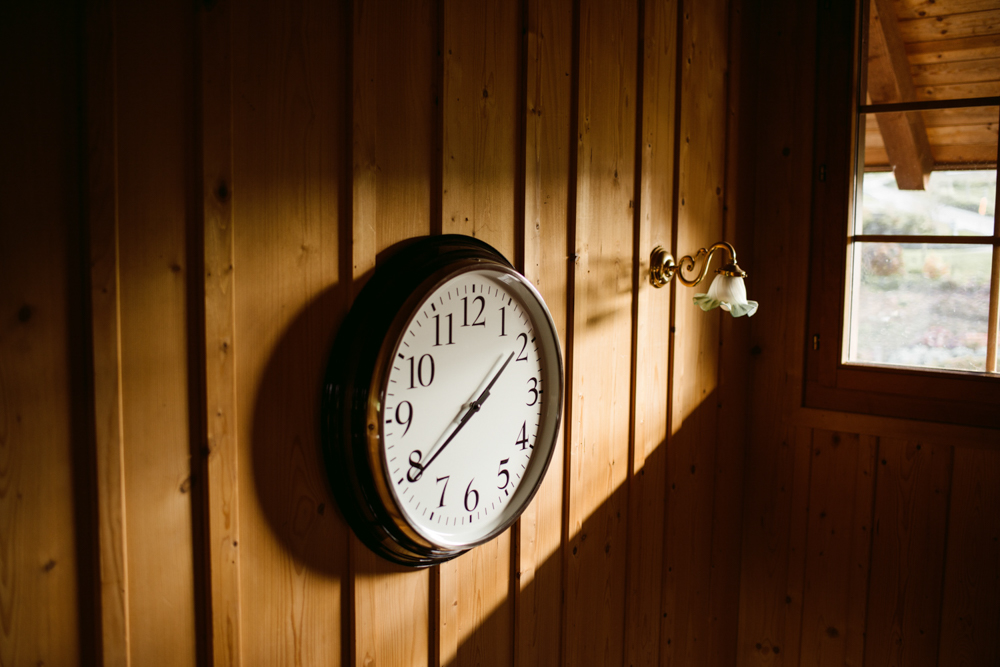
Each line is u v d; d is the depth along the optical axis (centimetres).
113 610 119
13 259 112
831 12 234
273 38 131
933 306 230
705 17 215
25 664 115
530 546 176
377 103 143
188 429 126
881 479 236
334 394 140
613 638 204
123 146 118
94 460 117
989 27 217
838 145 236
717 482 243
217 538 128
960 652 228
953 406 226
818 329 243
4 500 112
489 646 170
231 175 127
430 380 147
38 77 113
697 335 225
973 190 223
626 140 191
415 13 147
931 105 225
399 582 152
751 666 263
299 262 136
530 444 167
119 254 119
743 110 238
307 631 141
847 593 244
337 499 142
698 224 220
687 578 234
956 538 227
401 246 148
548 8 168
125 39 118
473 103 156
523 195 166
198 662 129
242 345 130
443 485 152
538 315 162
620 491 201
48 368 115
